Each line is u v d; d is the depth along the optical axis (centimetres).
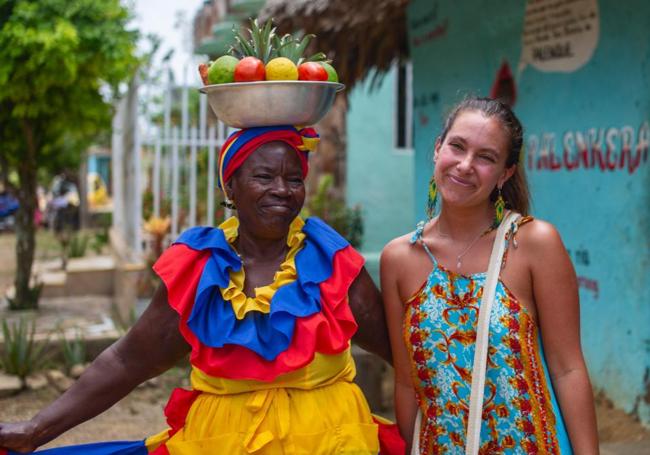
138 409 608
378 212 1294
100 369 273
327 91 261
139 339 272
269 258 271
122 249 1020
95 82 796
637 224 521
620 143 536
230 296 257
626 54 527
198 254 263
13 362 637
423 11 838
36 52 717
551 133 616
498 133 259
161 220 909
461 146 260
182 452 262
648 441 496
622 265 538
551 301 259
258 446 251
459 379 261
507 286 259
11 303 870
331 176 1192
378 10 722
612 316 551
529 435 255
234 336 252
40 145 848
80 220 2139
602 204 557
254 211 261
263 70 255
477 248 267
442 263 268
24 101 773
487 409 258
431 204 285
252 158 260
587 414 257
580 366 260
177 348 273
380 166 1291
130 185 1023
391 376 697
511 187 275
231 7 1002
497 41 692
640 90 514
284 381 259
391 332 279
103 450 288
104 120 850
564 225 602
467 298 262
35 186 860
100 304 935
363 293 278
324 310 260
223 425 260
